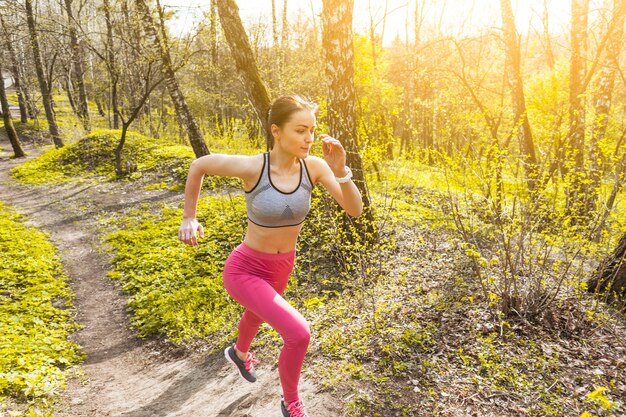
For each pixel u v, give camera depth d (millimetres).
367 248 7582
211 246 10047
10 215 14844
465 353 4176
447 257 6887
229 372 4910
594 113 12383
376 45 26469
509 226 4891
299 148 2447
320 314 5773
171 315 7156
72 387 5094
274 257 2703
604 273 5359
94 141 23828
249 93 9984
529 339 4305
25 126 40094
